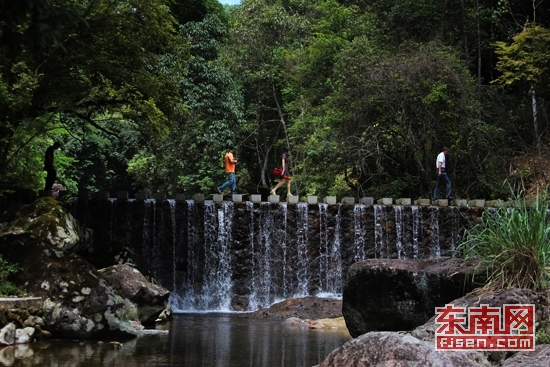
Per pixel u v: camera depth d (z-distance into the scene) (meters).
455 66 23.83
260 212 18.64
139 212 17.78
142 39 16.48
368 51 25.14
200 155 29.84
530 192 23.41
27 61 14.07
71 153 35.56
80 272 10.85
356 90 23.80
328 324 12.86
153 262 17.78
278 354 9.41
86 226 17.41
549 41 23.73
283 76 33.66
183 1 30.92
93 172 38.22
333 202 19.44
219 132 27.19
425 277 8.40
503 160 24.00
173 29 17.08
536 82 23.84
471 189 23.91
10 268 10.85
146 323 12.55
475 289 7.64
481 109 23.84
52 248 11.38
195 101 26.22
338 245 19.12
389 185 24.16
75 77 15.72
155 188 33.09
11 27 6.28
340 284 18.97
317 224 19.03
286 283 18.59
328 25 33.16
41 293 10.46
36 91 15.01
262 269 18.48
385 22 29.77
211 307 17.94
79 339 10.31
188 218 18.14
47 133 20.66
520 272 7.47
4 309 9.75
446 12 28.47
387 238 19.47
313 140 25.67
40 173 20.83
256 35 33.34
